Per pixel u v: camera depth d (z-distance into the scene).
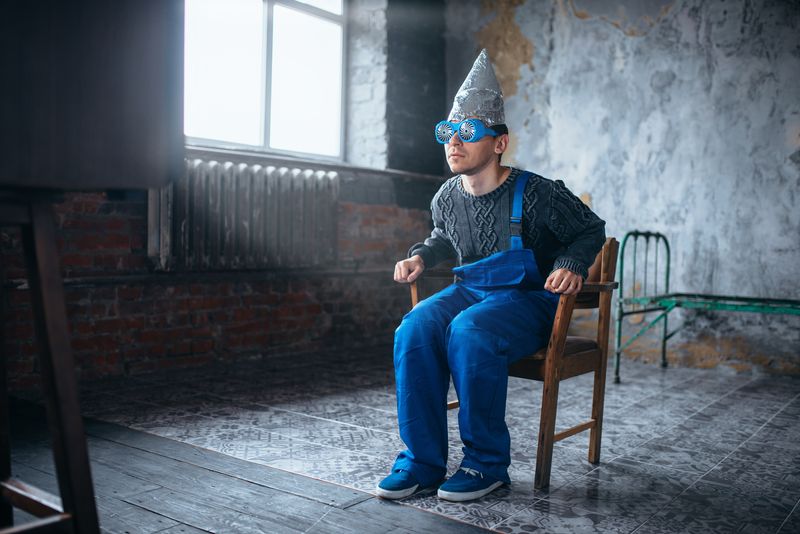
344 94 5.54
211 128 4.52
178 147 1.23
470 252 2.34
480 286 2.24
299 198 4.60
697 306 4.11
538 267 2.28
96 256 3.71
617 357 4.13
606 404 3.51
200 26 4.41
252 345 4.53
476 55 5.74
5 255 3.35
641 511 2.01
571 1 5.14
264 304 4.59
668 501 2.10
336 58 5.45
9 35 1.02
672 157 4.74
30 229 1.19
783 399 3.71
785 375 4.35
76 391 1.20
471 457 2.10
